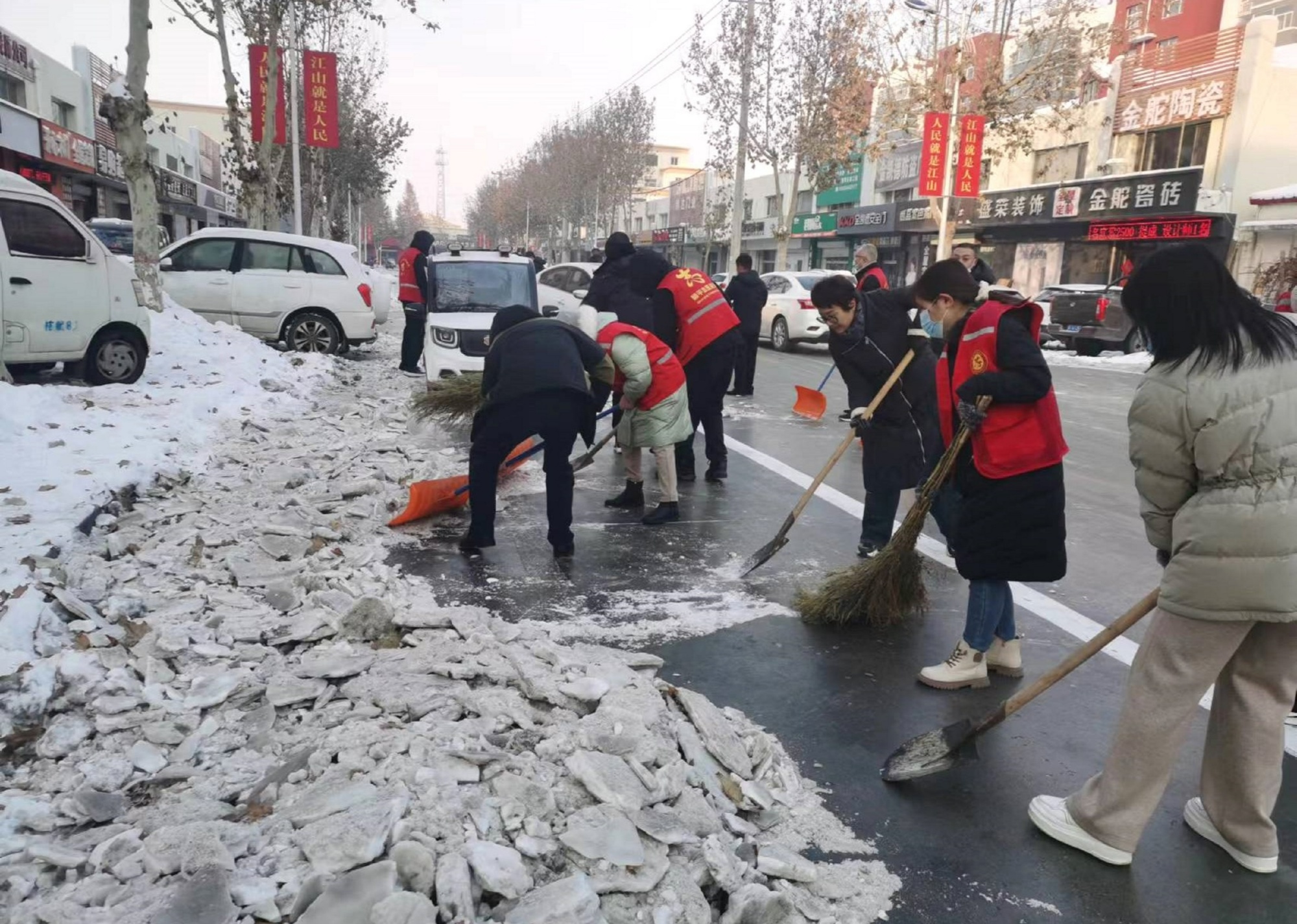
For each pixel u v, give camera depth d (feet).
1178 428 7.74
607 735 9.58
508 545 18.45
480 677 11.05
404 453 24.91
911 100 85.56
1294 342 7.60
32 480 17.62
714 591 16.19
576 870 7.79
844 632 14.55
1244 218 79.51
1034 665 13.51
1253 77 77.97
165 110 213.66
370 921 6.70
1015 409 11.55
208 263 44.45
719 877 7.98
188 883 7.04
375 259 296.92
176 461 21.20
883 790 10.16
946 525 17.53
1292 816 9.75
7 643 10.91
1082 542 19.89
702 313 23.21
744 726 11.09
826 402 36.50
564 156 216.95
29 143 82.64
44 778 9.04
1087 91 95.30
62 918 6.70
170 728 9.89
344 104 119.03
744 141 93.04
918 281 12.71
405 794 8.23
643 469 26.17
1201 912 8.31
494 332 17.93
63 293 28.58
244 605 13.61
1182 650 8.27
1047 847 9.19
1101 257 92.58
